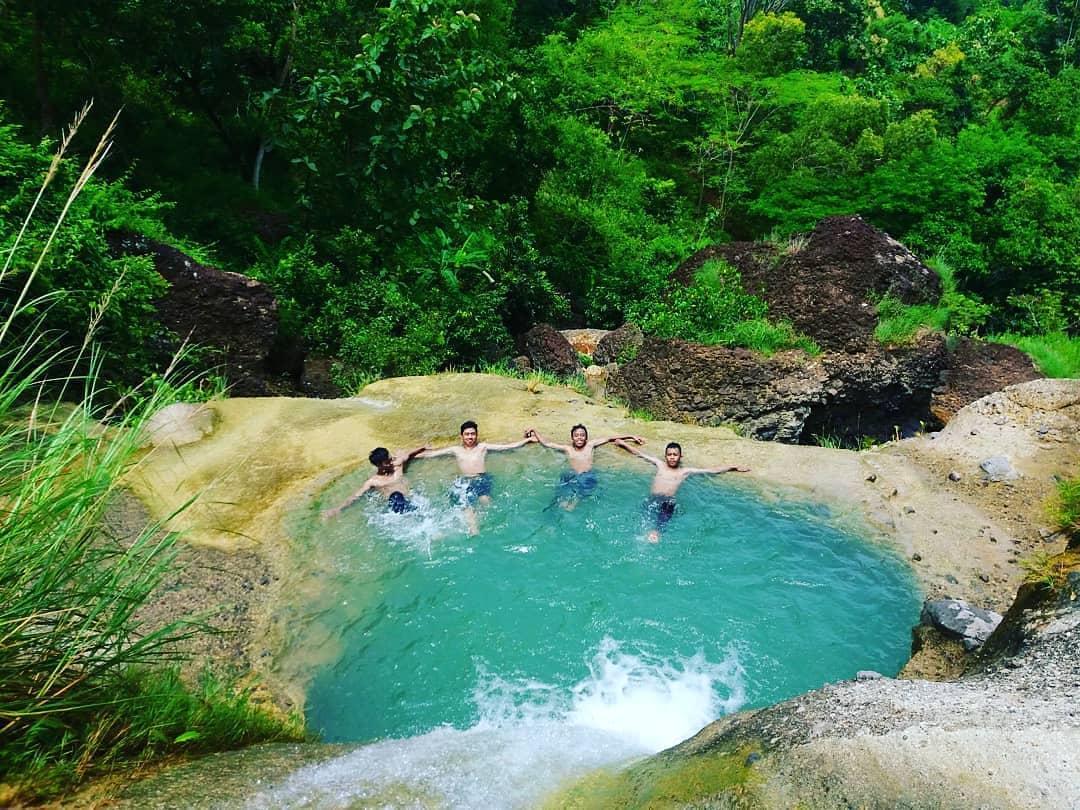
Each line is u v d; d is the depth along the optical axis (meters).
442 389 10.19
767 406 10.05
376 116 14.03
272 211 15.98
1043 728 2.71
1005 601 5.77
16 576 2.74
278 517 6.74
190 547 6.15
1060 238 19.09
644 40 24.31
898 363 10.40
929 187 19.56
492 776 3.22
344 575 5.98
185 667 4.80
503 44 20.03
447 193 16.36
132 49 14.65
